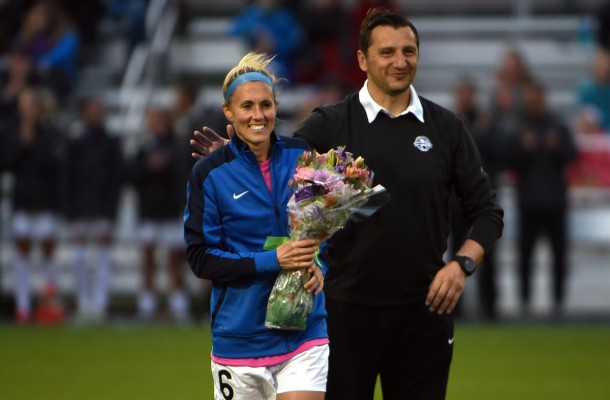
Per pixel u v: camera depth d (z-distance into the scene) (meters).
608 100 59.88
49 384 34.34
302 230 18.34
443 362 20.69
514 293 53.66
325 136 20.48
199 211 18.75
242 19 58.94
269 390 18.91
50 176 47.81
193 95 50.25
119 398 32.22
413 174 20.09
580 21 70.19
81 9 65.38
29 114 47.78
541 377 35.84
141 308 49.31
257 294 18.64
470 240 20.22
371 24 20.20
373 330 20.27
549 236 48.53
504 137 47.25
